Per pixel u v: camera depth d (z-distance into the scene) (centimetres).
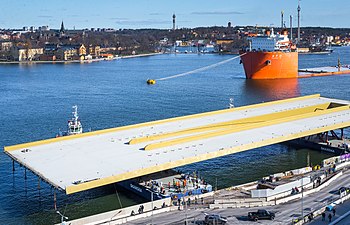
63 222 6675
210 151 8869
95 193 8819
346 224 6644
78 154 8788
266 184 8338
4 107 19525
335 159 9956
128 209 7156
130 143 9444
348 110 12925
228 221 6788
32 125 15875
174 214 7131
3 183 9588
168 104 19950
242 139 9744
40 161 8375
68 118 17025
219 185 9250
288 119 11531
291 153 11738
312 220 6788
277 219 6850
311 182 8319
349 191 7875
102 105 19850
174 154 8706
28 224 7512
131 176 7694
